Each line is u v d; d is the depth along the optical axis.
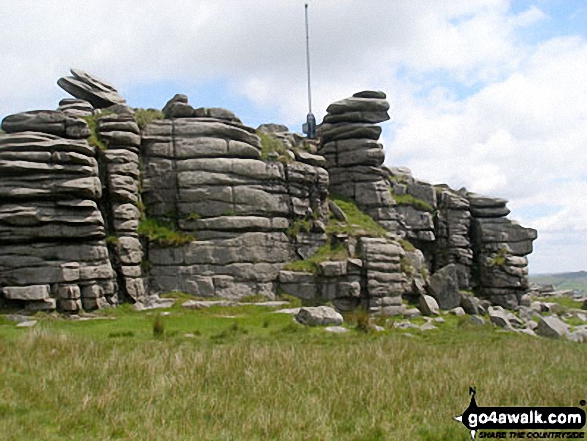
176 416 13.09
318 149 53.44
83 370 16.70
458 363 19.81
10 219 33.09
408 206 52.88
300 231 43.03
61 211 34.34
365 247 42.00
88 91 43.28
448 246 54.12
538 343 28.30
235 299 38.00
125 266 36.00
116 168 36.97
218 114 41.66
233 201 39.66
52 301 32.53
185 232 38.62
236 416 13.08
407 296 44.28
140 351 19.81
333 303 40.38
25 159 34.00
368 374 17.42
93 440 11.48
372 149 51.44
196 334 26.66
